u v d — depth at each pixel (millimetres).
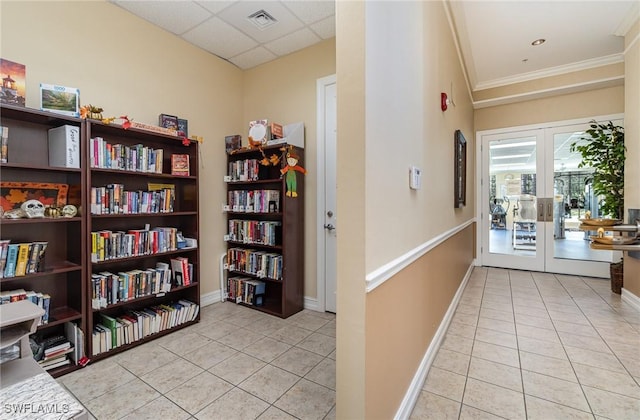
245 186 3436
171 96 2887
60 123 2029
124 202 2330
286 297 2904
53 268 1958
